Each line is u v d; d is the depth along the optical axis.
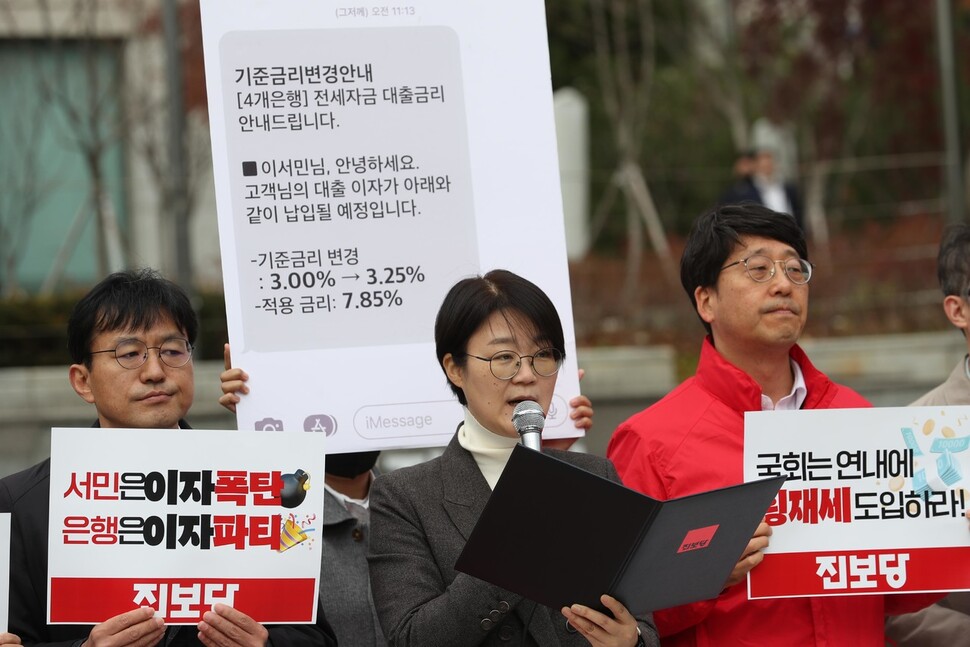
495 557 3.49
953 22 13.10
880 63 16.44
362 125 4.70
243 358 4.56
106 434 3.77
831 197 14.36
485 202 4.71
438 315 3.97
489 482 3.93
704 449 4.29
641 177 14.28
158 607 3.73
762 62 17.31
